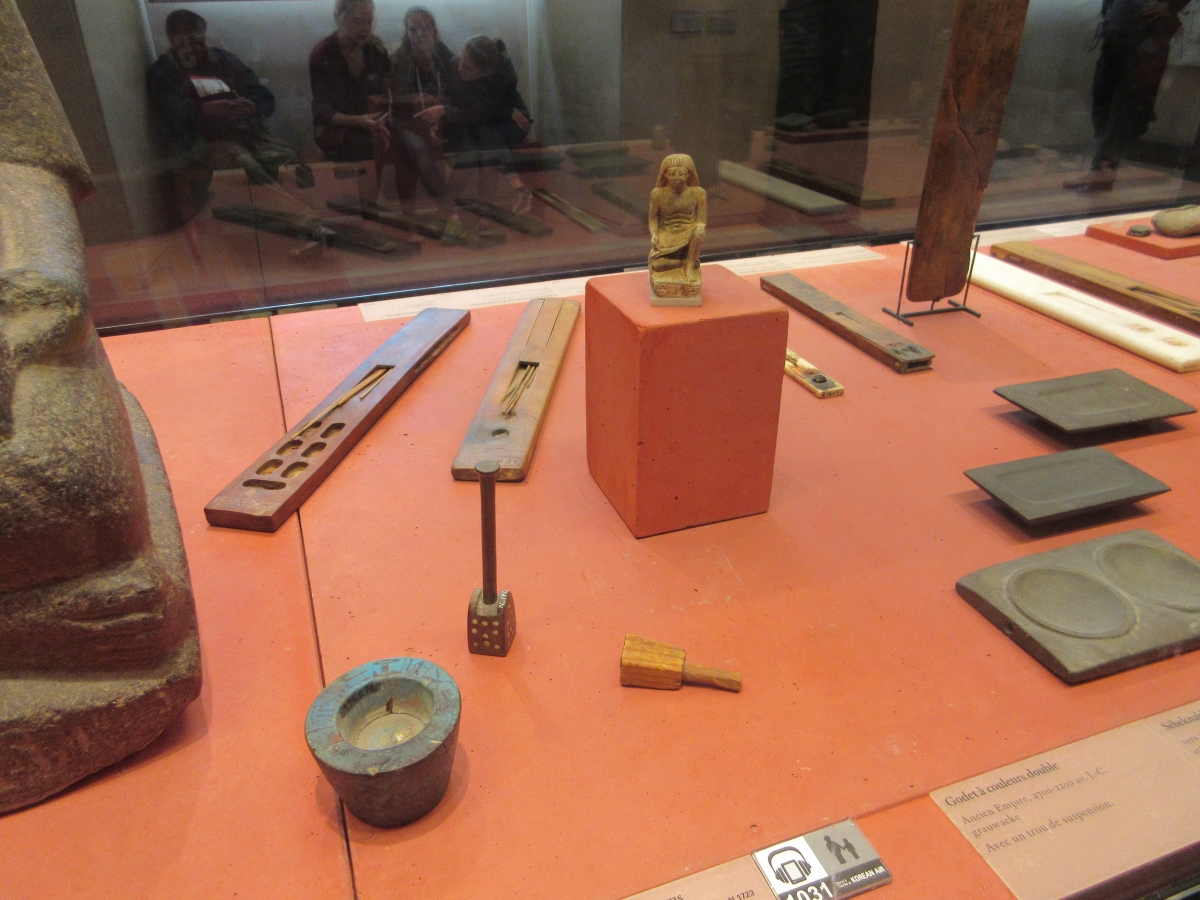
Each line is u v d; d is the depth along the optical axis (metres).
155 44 0.91
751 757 0.47
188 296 1.07
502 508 0.67
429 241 1.14
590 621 0.56
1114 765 0.46
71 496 0.40
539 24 1.04
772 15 1.13
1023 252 1.16
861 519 0.66
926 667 0.53
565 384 0.86
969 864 0.42
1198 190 1.46
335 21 0.96
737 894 0.40
